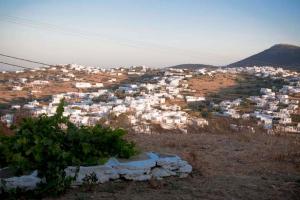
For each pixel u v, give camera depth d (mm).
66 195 5496
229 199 5625
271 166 7867
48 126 6414
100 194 5559
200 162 7844
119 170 6156
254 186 6320
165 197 5559
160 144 9781
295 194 5988
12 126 6664
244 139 11016
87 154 6152
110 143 6578
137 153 6812
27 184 5473
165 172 6535
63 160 5793
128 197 5480
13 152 5895
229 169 7539
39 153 5742
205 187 6152
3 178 5492
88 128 6812
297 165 7926
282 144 10414
